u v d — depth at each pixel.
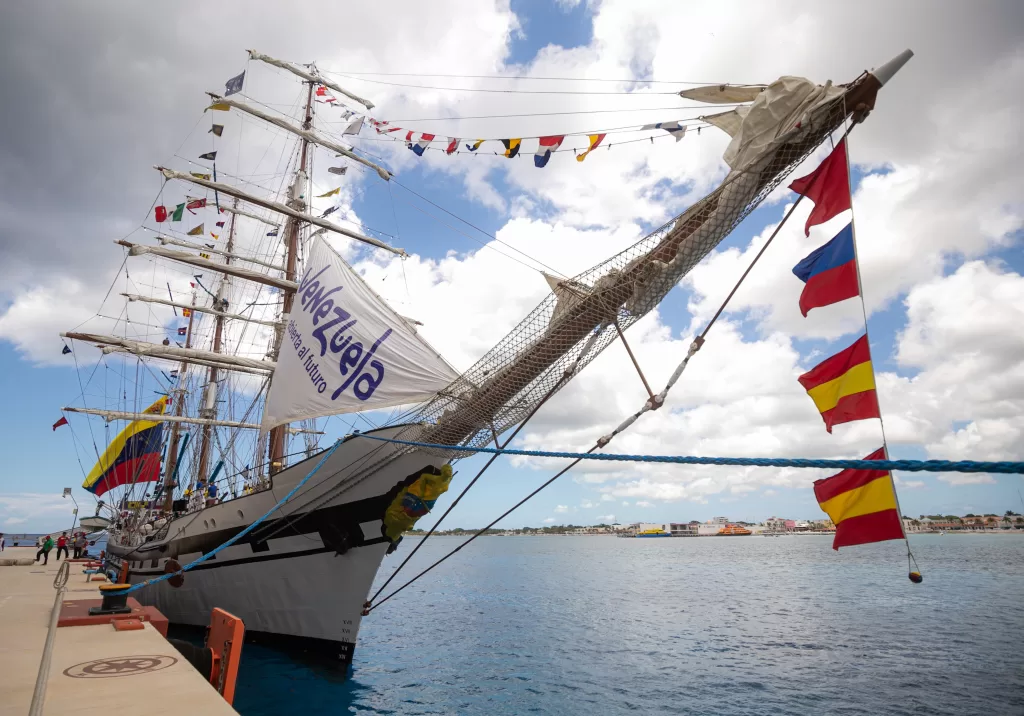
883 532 7.05
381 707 14.84
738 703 15.85
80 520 50.47
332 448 17.20
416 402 15.40
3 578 22.27
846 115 8.92
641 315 11.20
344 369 16.69
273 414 17.67
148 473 46.00
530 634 27.67
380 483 16.69
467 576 72.00
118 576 31.30
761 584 54.97
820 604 39.06
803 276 8.74
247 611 19.53
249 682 16.34
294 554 18.36
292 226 34.53
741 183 9.82
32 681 7.39
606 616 33.91
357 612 17.39
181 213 32.12
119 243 28.78
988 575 60.84
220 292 45.66
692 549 166.62
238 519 20.02
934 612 34.31
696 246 10.30
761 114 9.65
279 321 34.22
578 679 18.44
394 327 16.55
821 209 8.77
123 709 6.29
